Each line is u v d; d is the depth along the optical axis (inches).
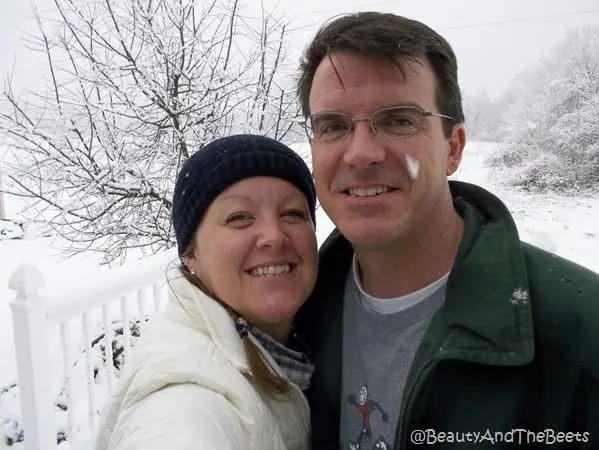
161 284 67.1
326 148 20.3
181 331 21.1
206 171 22.6
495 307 17.4
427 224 20.0
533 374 16.7
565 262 18.9
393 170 19.3
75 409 63.6
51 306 49.9
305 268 23.5
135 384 18.8
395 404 20.3
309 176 24.9
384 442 20.5
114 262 114.1
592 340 16.2
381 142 19.2
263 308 22.2
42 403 48.4
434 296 20.2
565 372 16.3
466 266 18.5
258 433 18.5
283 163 23.2
